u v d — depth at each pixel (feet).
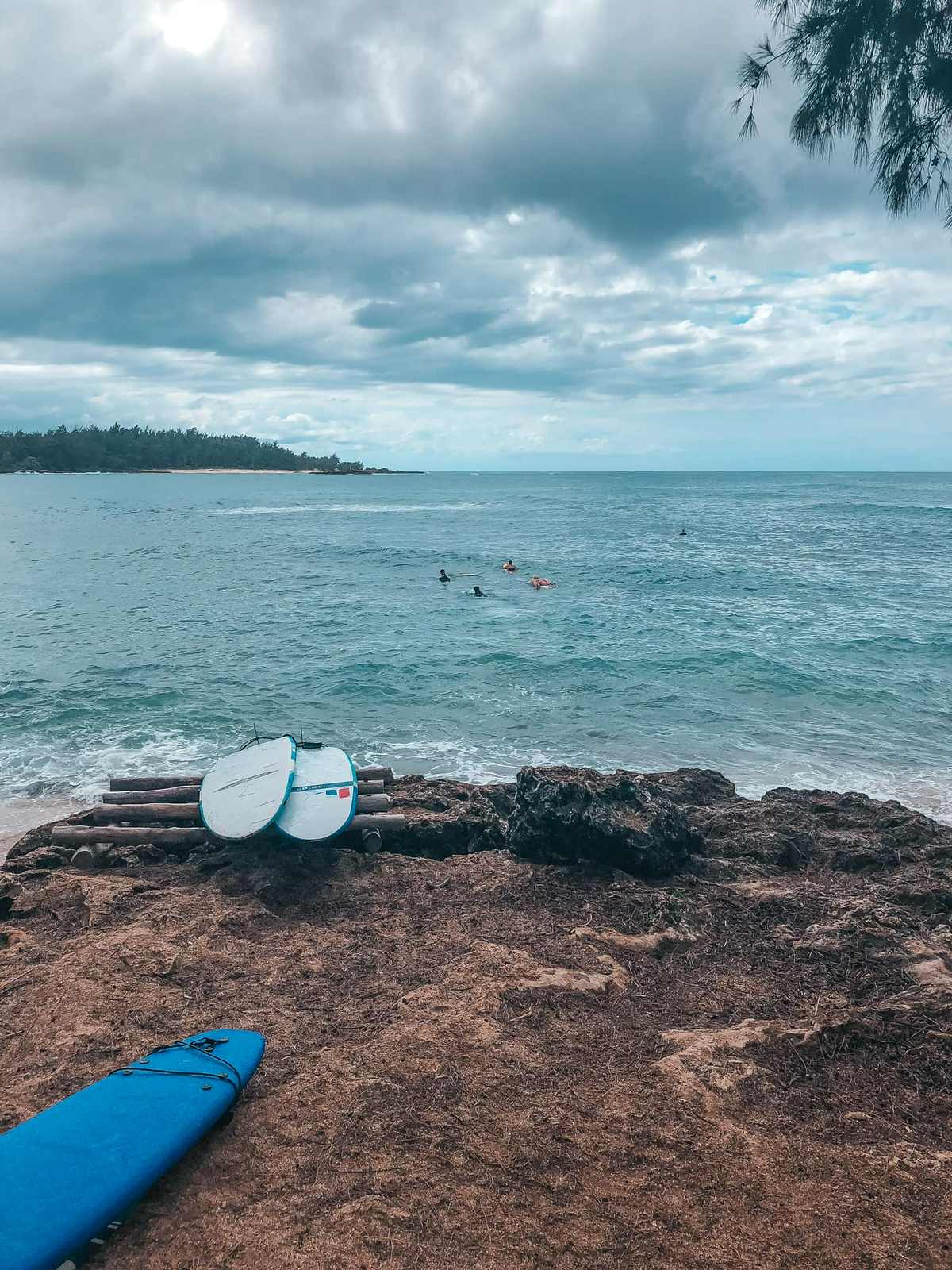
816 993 19.89
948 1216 12.94
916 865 28.17
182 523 238.07
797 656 70.23
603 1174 13.87
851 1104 15.76
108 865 28.84
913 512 280.51
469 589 112.37
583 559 146.72
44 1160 13.52
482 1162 14.12
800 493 466.29
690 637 78.69
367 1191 13.50
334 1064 16.96
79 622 87.35
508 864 27.63
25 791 41.32
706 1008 19.39
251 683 62.85
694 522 238.07
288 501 379.55
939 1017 18.24
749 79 14.12
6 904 26.27
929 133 13.01
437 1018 18.61
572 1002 19.35
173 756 46.85
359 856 28.99
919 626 83.35
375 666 67.72
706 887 26.00
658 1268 12.02
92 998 19.49
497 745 49.60
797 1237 12.53
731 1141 14.60
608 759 47.21
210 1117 14.74
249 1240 12.60
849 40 12.94
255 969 21.30
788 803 34.71
